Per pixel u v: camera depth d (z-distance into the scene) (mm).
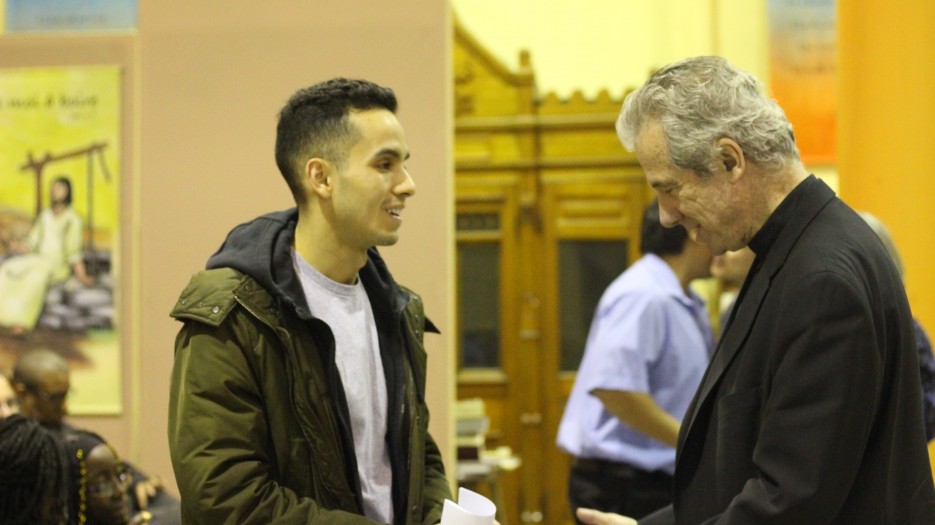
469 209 6836
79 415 3330
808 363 1648
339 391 1877
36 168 3334
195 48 3283
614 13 7316
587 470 3326
